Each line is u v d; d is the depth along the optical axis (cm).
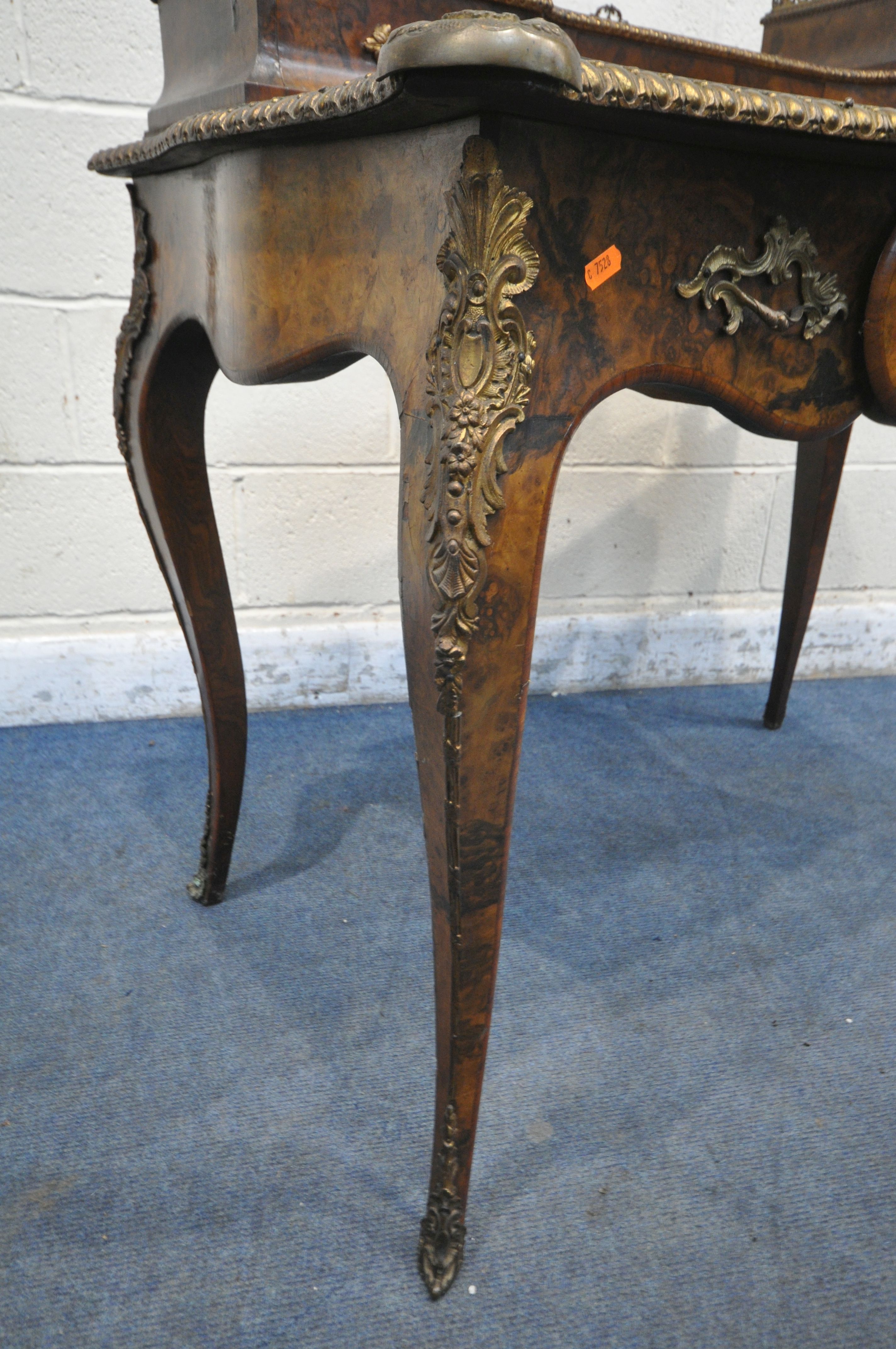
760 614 140
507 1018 72
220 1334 49
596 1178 58
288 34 47
